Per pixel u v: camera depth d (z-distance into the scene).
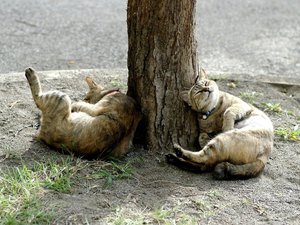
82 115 8.53
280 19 18.62
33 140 8.82
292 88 11.89
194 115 8.91
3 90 10.66
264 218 7.24
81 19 17.56
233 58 14.95
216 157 8.14
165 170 8.34
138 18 8.55
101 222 6.80
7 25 16.58
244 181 8.16
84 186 7.60
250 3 20.27
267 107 10.80
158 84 8.69
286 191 8.00
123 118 8.54
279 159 8.99
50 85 11.16
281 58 15.16
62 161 8.16
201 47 15.70
